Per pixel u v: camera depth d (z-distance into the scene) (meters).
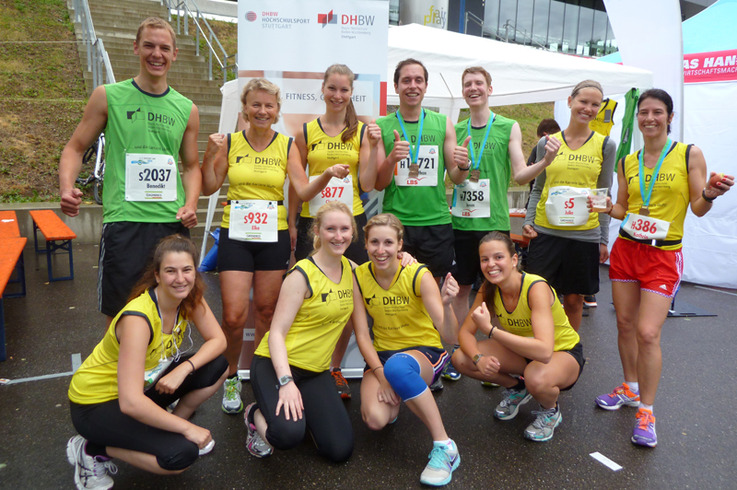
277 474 2.42
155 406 2.11
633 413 3.13
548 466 2.53
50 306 4.86
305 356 2.60
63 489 2.27
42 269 6.18
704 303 5.81
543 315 2.71
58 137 8.56
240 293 2.89
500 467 2.51
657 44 5.20
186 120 2.76
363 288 2.81
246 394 3.28
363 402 2.67
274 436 2.27
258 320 3.09
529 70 5.36
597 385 3.54
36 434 2.71
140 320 2.12
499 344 2.98
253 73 3.34
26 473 2.37
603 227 3.55
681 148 2.87
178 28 13.58
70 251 5.76
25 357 3.71
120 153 2.59
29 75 10.09
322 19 3.35
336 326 2.67
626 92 5.35
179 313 2.41
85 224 7.45
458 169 3.32
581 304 3.50
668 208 2.87
